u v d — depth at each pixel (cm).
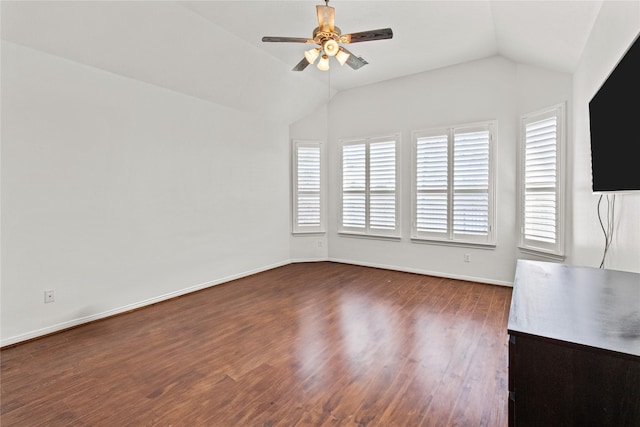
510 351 108
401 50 407
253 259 504
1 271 263
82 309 311
